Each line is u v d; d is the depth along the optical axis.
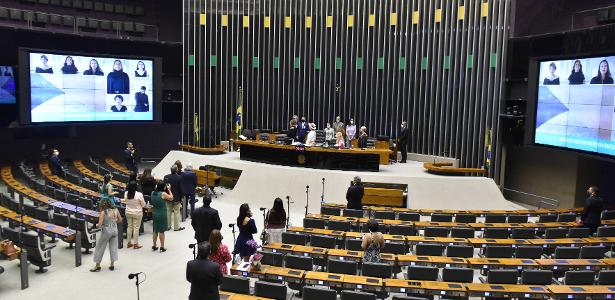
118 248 11.95
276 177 17.91
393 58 23.80
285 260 8.88
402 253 9.84
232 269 8.38
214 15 25.50
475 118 21.70
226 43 25.66
